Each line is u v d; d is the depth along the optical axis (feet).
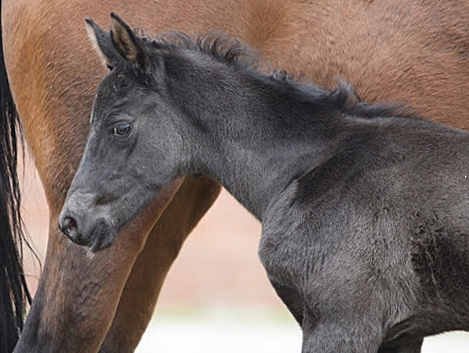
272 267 30.19
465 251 28.89
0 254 36.50
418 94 33.94
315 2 34.22
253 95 31.32
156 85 30.60
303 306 30.12
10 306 36.40
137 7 33.68
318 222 29.71
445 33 33.81
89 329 33.40
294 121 31.09
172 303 84.23
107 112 30.25
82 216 29.86
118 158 30.25
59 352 33.55
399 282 29.35
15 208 36.96
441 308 29.40
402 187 29.50
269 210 30.81
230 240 92.48
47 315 33.55
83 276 33.14
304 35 34.27
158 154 30.66
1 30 36.35
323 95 31.24
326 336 29.32
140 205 30.68
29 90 34.37
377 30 33.99
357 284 29.25
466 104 34.01
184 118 30.99
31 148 34.71
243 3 34.17
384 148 30.12
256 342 70.03
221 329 75.46
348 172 30.04
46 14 33.94
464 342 71.72
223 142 31.27
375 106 31.14
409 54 33.88
